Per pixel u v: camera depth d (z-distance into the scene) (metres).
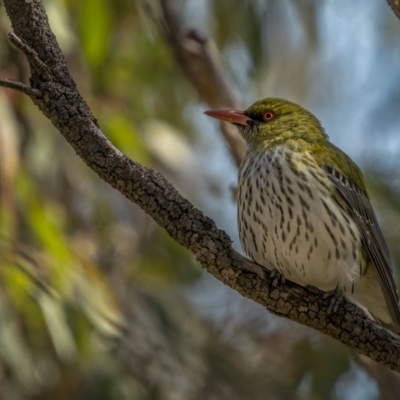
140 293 13.71
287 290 8.09
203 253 7.84
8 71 12.26
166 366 13.20
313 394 13.29
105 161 7.58
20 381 12.32
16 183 11.80
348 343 8.16
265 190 9.55
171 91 14.79
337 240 9.47
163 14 12.44
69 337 11.16
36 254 11.40
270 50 13.97
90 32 12.73
